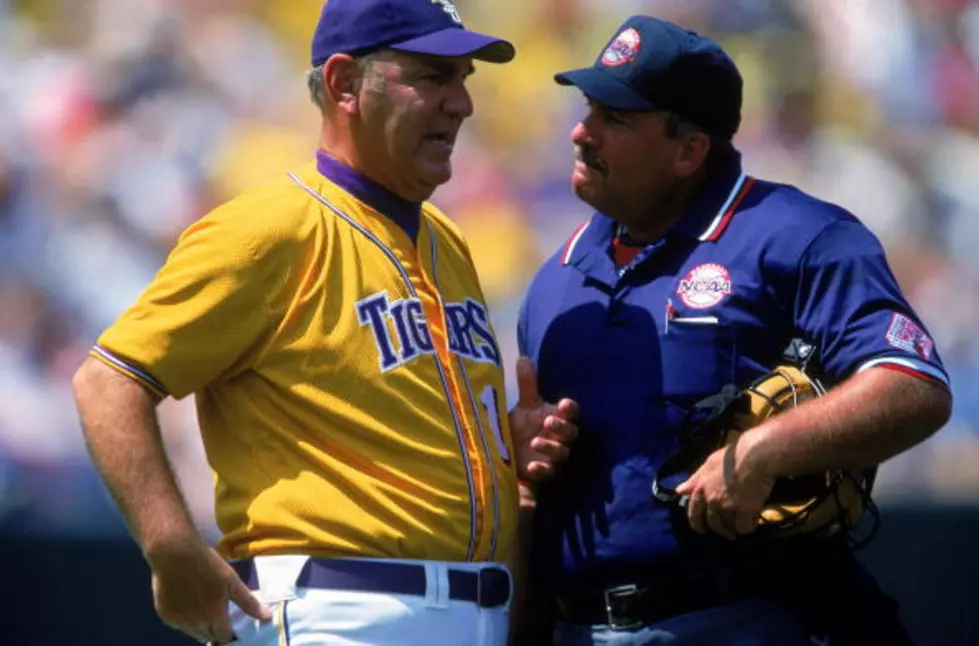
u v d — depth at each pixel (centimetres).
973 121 3453
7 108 3198
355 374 1212
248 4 3466
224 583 1173
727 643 1257
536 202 3234
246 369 1223
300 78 3406
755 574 1266
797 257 1254
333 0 1291
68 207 3094
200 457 2678
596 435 1308
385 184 1282
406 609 1195
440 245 1348
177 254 1199
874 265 1238
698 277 1286
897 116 3412
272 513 1205
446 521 1220
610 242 1370
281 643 1189
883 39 3434
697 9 3428
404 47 1241
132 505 1157
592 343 1327
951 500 2312
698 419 1263
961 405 2983
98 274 3025
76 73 3278
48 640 2125
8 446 2650
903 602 2192
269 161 3256
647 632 1273
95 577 2144
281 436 1213
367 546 1197
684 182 1330
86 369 1188
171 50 3356
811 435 1172
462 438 1248
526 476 1325
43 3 3378
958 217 3325
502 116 3325
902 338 1195
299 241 1218
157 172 3178
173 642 2130
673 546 1266
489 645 1246
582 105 3366
